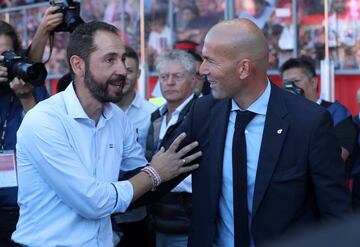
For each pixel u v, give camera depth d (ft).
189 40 18.99
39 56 10.69
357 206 11.82
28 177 7.40
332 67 16.97
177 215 10.83
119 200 7.32
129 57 12.66
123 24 22.41
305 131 6.98
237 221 7.18
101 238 7.50
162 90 11.83
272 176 7.02
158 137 11.93
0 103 10.25
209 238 7.42
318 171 6.89
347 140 11.98
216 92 7.30
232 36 7.07
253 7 18.93
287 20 18.30
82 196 7.09
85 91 7.47
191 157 7.73
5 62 9.71
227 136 7.48
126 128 8.25
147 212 11.83
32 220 7.48
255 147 7.23
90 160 7.40
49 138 7.13
